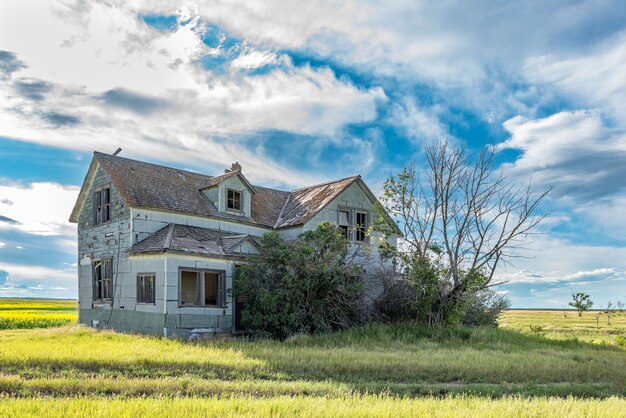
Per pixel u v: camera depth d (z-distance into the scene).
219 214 30.17
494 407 10.84
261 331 24.69
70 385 12.46
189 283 29.84
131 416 9.38
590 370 17.69
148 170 30.22
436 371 16.30
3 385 12.21
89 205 30.14
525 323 59.31
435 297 28.55
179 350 18.42
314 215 31.36
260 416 9.48
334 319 26.89
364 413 9.97
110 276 27.83
